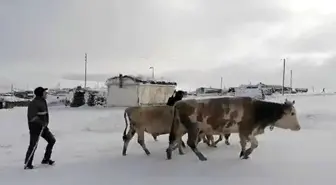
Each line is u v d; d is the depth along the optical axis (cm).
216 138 1392
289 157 947
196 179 748
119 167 895
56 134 1600
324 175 745
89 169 876
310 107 2492
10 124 1962
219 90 5925
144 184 719
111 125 1823
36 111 908
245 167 847
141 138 1079
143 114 1067
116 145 1270
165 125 1066
